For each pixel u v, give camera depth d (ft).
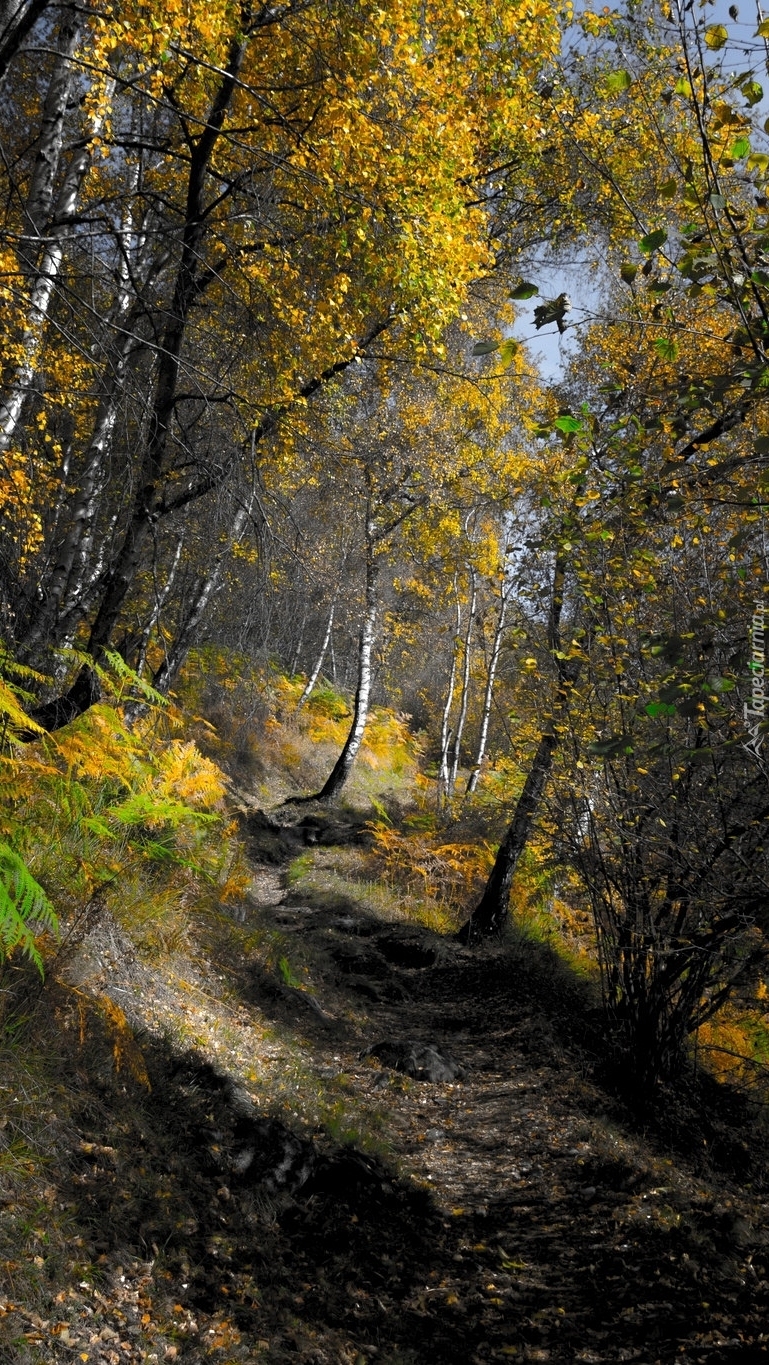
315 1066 22.27
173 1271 11.37
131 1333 9.91
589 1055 24.76
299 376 22.17
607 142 26.16
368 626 63.77
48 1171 11.40
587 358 30.22
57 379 24.63
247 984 24.89
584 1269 14.75
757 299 10.17
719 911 16.19
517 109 21.89
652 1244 15.31
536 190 30.17
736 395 12.02
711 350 17.03
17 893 11.35
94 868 16.24
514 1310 13.47
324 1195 15.19
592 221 31.81
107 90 20.18
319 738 73.67
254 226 20.85
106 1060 14.40
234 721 58.18
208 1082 16.51
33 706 17.57
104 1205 11.57
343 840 53.83
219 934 26.61
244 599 22.82
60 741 16.92
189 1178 13.34
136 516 17.49
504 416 48.06
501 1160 19.11
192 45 16.17
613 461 14.01
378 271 18.95
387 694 109.81
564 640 22.97
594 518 16.53
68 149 21.40
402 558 61.67
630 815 19.97
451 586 61.46
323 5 17.19
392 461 45.68
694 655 11.43
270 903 40.83
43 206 19.79
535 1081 23.31
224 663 55.57
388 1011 29.68
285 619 22.76
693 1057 25.21
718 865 16.37
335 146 16.99
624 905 22.89
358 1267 13.62
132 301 22.80
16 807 15.39
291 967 28.81
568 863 24.12
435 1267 14.37
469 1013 29.27
